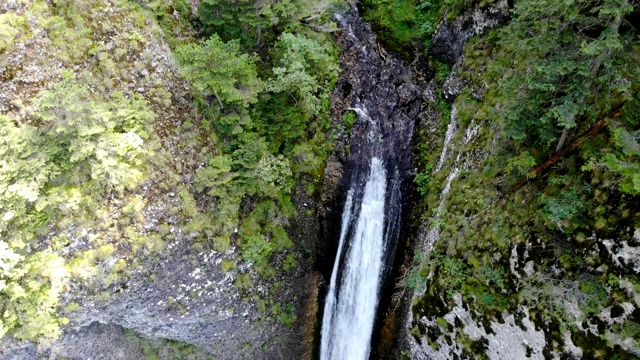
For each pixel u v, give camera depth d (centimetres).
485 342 1054
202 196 1140
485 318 1036
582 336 820
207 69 1034
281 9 1197
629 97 716
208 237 1137
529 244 937
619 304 767
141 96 1059
